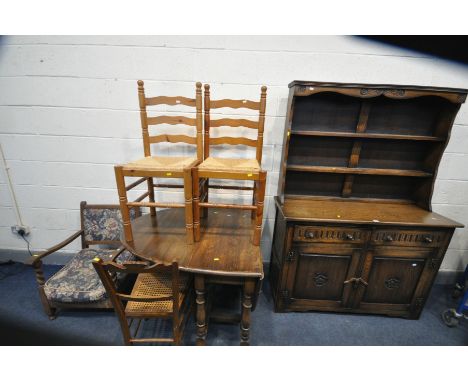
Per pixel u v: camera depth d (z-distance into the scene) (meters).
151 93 1.60
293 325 1.52
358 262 1.44
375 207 1.57
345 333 1.47
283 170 1.49
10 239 2.01
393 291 1.50
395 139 1.58
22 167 1.80
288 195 1.73
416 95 1.29
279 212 1.63
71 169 1.80
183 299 1.21
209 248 1.17
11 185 1.85
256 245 1.19
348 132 1.51
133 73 1.56
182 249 1.16
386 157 1.63
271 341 1.40
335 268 1.46
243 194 1.84
